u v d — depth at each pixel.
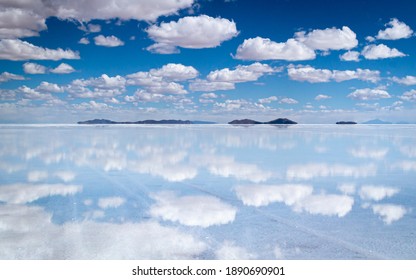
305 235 5.40
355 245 5.04
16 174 10.45
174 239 5.27
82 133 35.69
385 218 6.24
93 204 7.12
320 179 9.73
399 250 4.87
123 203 7.22
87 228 5.72
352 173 10.63
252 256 4.72
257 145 20.28
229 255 4.75
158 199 7.53
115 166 11.95
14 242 5.16
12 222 6.02
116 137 28.06
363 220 6.12
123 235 5.43
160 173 10.62
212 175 10.30
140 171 10.98
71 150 17.11
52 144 20.61
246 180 9.58
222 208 6.86
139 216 6.36
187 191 8.27
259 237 5.33
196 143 21.73
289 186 8.83
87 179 9.67
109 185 8.91
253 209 6.79
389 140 24.91
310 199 7.56
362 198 7.64
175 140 24.48
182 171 10.96
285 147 19.02
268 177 9.98
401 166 12.03
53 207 6.92
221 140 24.59
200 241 5.20
